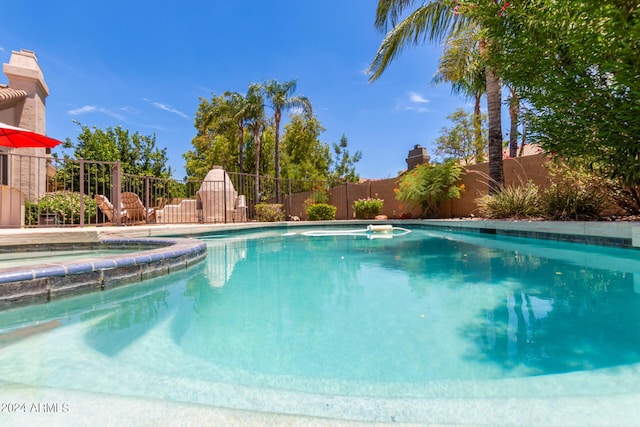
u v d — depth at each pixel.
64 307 1.97
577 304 1.91
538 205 5.70
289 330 1.58
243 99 16.19
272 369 1.19
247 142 19.50
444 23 7.35
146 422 0.72
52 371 1.14
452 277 2.70
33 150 9.38
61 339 1.47
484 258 3.64
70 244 4.54
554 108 3.67
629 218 4.66
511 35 3.54
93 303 2.07
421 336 1.48
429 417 0.83
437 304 1.96
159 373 1.14
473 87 10.86
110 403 0.79
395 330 1.56
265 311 1.88
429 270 3.01
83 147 13.08
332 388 1.05
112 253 4.21
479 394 1.00
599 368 1.15
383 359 1.26
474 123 12.07
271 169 20.09
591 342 1.38
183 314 1.85
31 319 1.76
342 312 1.85
